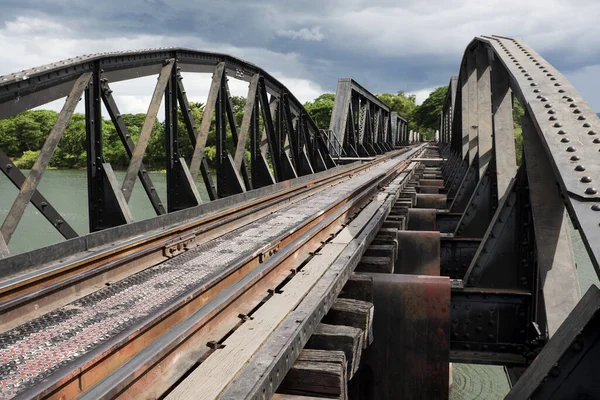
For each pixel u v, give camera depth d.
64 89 7.35
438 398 6.28
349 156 34.97
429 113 144.12
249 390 3.23
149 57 9.48
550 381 3.82
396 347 6.37
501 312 7.44
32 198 6.70
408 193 16.77
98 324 4.33
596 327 3.76
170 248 6.85
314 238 7.77
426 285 6.38
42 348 3.85
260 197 12.91
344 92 33.81
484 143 14.98
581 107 6.09
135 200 28.84
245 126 14.09
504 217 7.91
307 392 4.01
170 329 4.11
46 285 5.20
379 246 8.38
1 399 3.09
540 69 7.77
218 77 12.23
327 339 4.71
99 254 5.92
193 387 3.30
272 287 5.57
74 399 3.08
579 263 23.69
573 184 4.52
